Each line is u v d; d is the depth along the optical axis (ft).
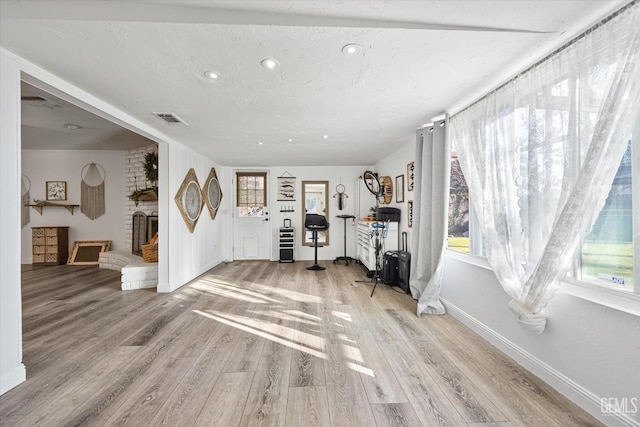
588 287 5.19
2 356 5.59
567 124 5.39
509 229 6.74
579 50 5.08
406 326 8.96
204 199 16.94
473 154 8.06
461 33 5.19
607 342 4.72
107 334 8.37
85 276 15.71
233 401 5.41
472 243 8.98
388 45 5.55
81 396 5.53
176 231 13.42
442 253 9.76
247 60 6.08
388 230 14.83
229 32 5.10
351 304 11.14
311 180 20.94
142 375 6.26
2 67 5.66
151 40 5.35
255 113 9.38
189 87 7.39
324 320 9.48
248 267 18.49
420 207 11.24
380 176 18.63
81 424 4.80
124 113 9.35
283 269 17.87
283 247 19.97
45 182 19.33
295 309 10.55
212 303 11.23
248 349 7.48
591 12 4.71
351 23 4.96
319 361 6.87
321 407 5.24
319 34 5.17
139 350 7.40
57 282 14.47
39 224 19.27
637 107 4.21
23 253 19.22
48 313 10.10
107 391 5.69
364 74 6.73
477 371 6.42
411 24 5.04
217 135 12.17
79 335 8.30
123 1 4.72
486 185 7.50
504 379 6.11
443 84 7.29
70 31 5.08
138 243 18.38
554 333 5.74
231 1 4.60
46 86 6.79
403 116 9.74
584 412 5.05
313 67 6.38
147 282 13.57
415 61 6.17
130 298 11.85
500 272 6.88
